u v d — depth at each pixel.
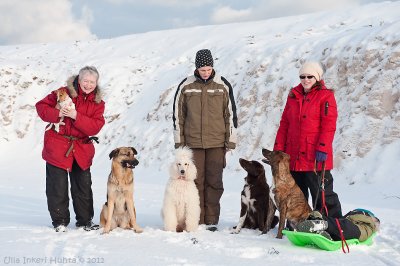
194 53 24.12
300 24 22.97
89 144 6.77
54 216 6.53
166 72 23.30
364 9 21.89
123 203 6.48
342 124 13.38
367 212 5.86
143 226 7.09
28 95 24.48
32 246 5.25
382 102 12.76
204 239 5.84
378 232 6.23
